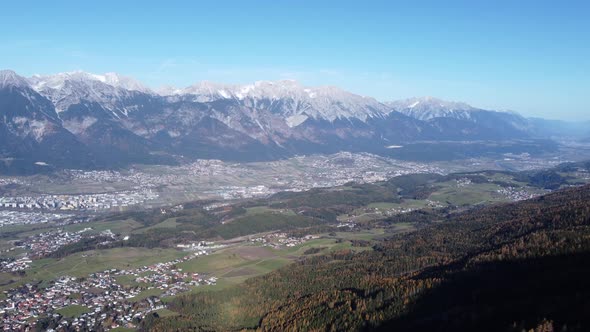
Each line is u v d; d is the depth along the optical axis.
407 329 173.75
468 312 169.88
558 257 199.75
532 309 157.12
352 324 190.88
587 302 149.50
